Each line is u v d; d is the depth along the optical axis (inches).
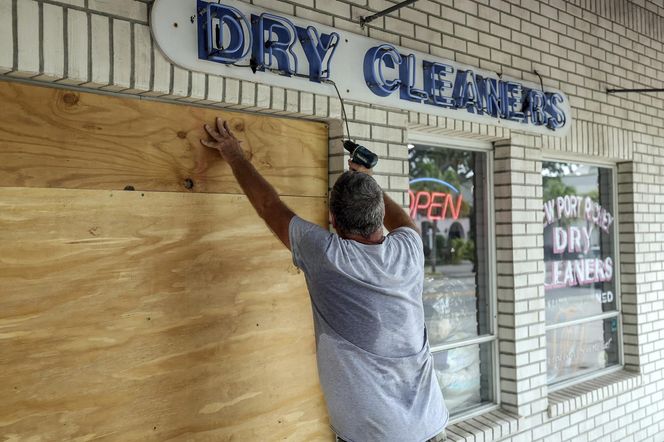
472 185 165.6
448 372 156.6
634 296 209.6
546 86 174.2
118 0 91.1
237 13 102.7
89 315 91.8
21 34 81.3
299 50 113.3
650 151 218.7
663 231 223.6
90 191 92.1
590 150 189.9
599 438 185.8
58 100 89.3
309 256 89.3
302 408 117.8
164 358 99.9
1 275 83.8
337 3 121.2
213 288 106.0
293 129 118.6
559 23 180.7
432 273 154.9
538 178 169.6
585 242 203.2
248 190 98.7
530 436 161.6
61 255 89.2
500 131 158.1
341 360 88.6
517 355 159.8
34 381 86.6
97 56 88.6
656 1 226.2
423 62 136.9
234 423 108.2
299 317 117.7
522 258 163.0
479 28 153.9
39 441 86.8
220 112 107.8
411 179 151.4
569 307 196.4
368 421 87.5
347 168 121.4
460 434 145.6
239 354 109.2
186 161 103.0
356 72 123.0
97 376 92.5
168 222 100.7
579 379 195.0
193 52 98.4
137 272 97.0
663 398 217.9
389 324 89.8
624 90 195.8
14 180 85.1
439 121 141.5
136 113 97.4
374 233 94.0
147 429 97.7
